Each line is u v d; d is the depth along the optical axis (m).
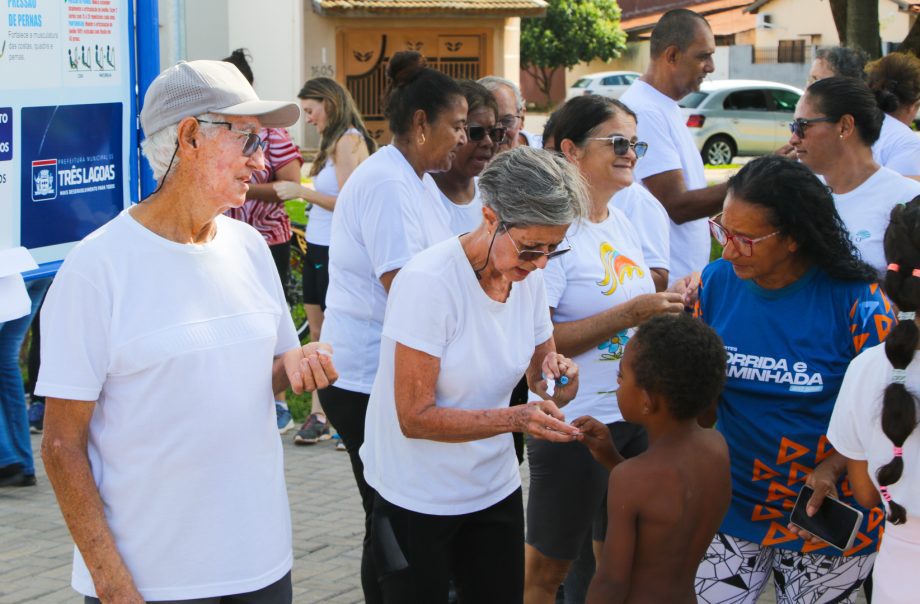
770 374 3.34
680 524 3.05
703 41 5.38
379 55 25.08
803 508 3.22
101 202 4.87
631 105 5.46
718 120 24.78
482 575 3.34
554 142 4.08
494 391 3.19
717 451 3.14
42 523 5.48
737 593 3.44
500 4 24.73
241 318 2.71
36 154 4.45
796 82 37.69
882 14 28.69
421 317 3.02
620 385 3.19
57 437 2.55
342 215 4.20
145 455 2.61
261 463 2.77
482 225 3.06
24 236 4.43
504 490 3.32
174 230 2.66
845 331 3.28
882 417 2.72
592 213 3.99
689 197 5.26
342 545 5.30
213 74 2.63
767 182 3.19
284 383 2.96
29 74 4.37
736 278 3.48
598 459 3.54
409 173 4.14
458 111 4.08
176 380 2.60
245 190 2.67
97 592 2.58
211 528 2.66
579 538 3.95
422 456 3.20
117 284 2.56
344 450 6.82
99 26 4.75
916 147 5.65
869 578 3.91
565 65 40.25
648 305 3.67
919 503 2.75
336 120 6.98
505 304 3.16
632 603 3.10
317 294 7.15
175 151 2.62
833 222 3.25
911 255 2.68
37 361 7.07
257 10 23.73
